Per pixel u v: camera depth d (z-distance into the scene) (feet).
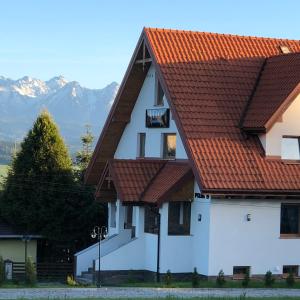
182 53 149.89
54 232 182.70
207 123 140.97
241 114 145.18
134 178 146.61
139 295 112.78
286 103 141.18
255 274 138.92
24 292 116.06
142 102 161.48
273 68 151.94
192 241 141.49
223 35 158.40
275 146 141.59
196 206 140.26
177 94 142.72
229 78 149.69
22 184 182.80
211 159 136.15
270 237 140.26
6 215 183.93
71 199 184.44
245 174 136.36
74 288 124.36
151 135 157.48
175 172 143.54
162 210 140.67
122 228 156.76
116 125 168.25
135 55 155.33
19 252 183.42
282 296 112.47
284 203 141.59
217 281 129.08
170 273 135.74
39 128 187.32
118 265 145.48
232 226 137.59
